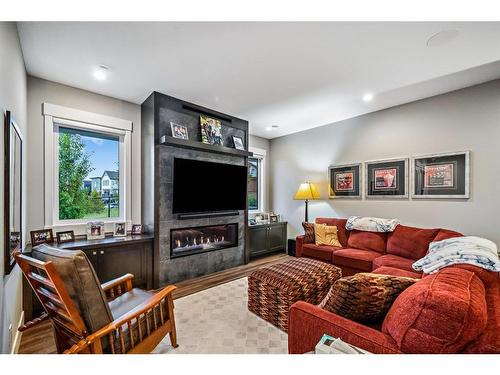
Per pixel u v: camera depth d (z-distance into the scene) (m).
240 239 4.12
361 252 3.22
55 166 2.86
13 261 1.64
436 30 1.88
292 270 2.41
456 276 1.17
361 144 3.94
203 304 2.58
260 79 2.75
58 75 2.65
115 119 3.26
